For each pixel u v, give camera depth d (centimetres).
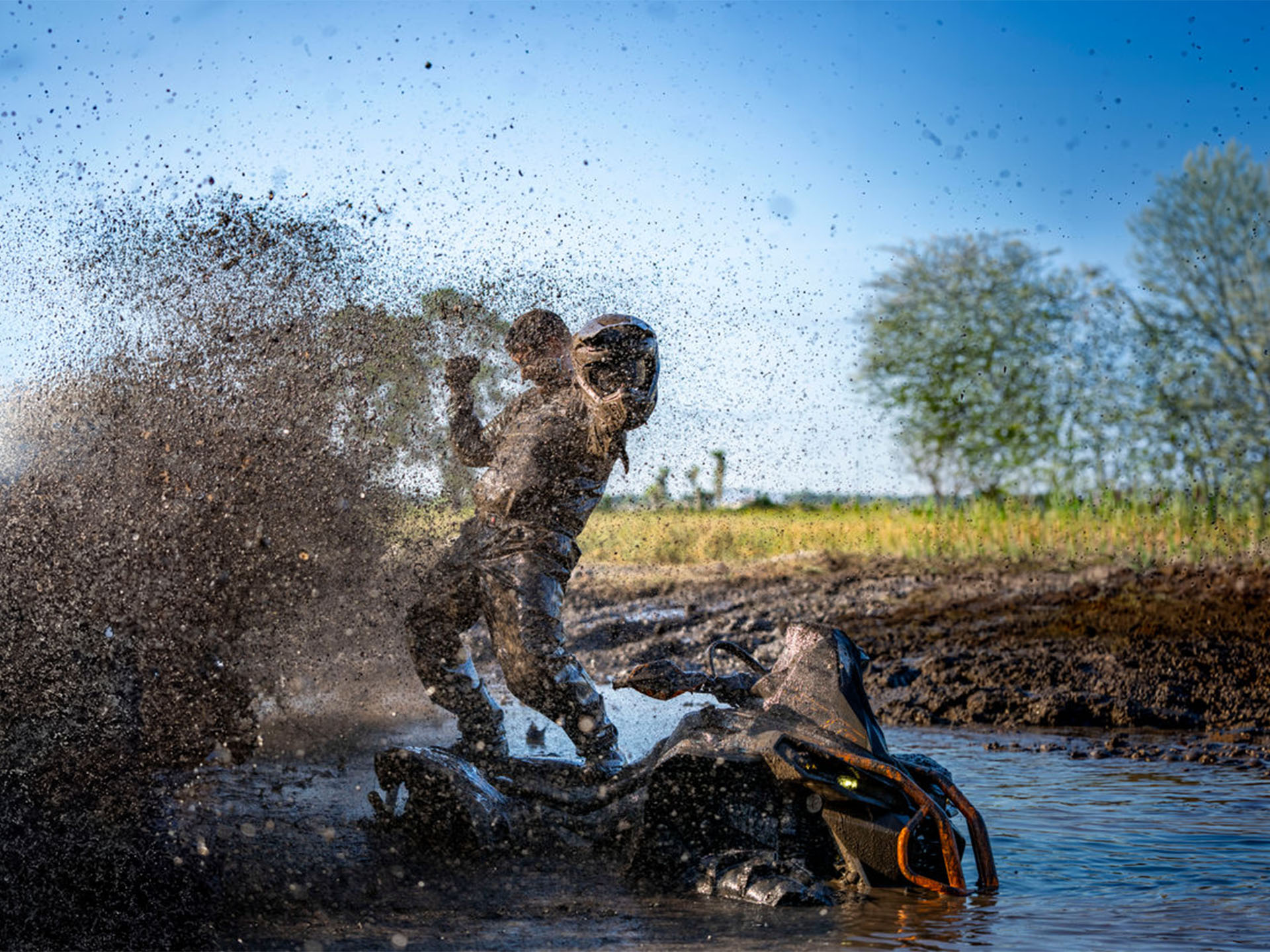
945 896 430
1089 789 602
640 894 435
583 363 502
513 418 548
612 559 1962
